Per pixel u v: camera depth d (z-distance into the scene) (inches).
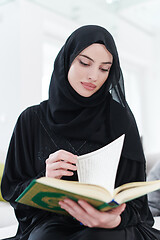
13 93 138.3
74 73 52.9
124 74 204.2
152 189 39.4
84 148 55.7
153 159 104.7
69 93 55.6
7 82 140.8
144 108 210.1
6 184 55.9
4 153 109.5
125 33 185.8
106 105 58.2
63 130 55.2
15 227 64.5
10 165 56.9
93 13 167.3
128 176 55.1
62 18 155.3
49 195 39.3
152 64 207.9
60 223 47.3
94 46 51.4
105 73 53.4
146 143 205.8
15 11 139.2
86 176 44.1
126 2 167.8
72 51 55.1
